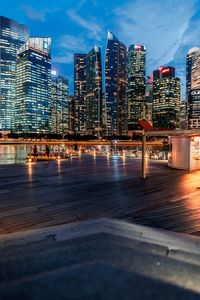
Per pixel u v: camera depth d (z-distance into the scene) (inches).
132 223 227.1
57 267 105.5
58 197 339.9
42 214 263.4
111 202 312.3
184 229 218.5
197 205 298.0
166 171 608.4
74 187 410.3
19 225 230.2
